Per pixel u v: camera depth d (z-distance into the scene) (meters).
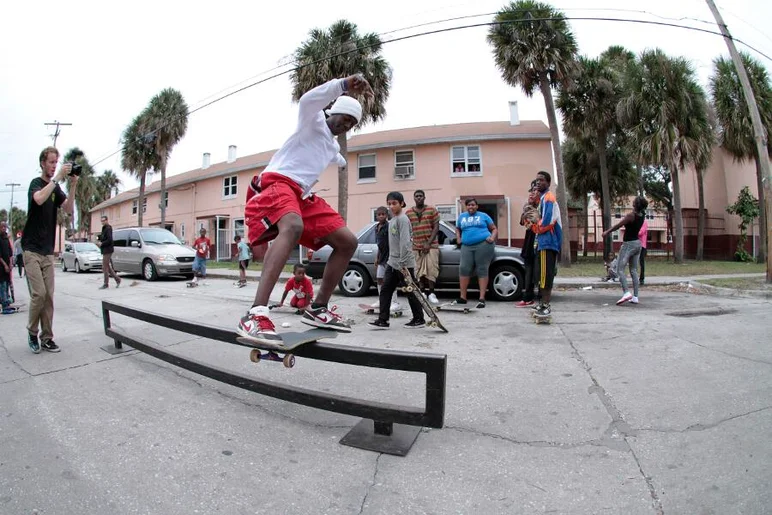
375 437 2.49
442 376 2.24
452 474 2.15
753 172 20.30
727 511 1.82
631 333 4.77
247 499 1.96
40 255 4.33
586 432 2.56
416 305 5.46
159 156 24.25
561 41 13.97
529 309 6.61
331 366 3.87
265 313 2.28
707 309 6.16
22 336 5.20
